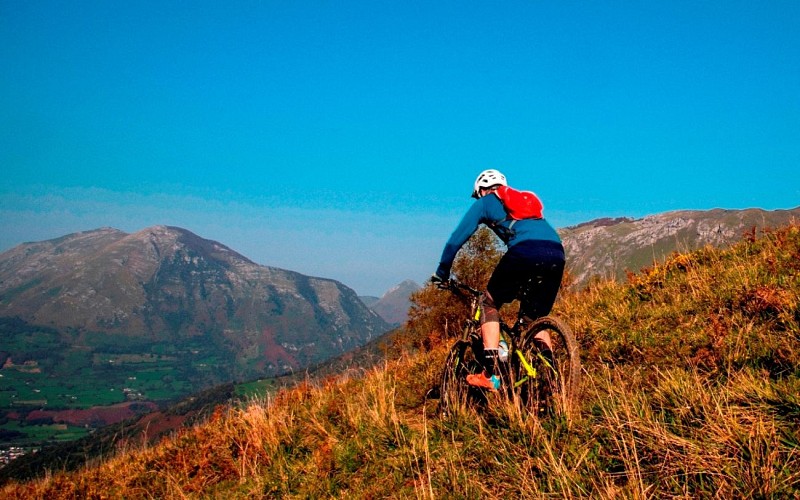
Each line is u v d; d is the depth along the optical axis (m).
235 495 5.50
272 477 5.48
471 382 4.85
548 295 4.67
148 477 7.16
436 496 3.92
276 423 6.80
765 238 7.95
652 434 3.48
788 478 2.79
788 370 4.02
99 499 7.14
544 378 4.40
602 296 8.08
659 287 7.44
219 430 7.52
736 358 4.38
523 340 4.70
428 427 5.20
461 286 5.11
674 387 3.97
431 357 8.15
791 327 4.55
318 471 5.16
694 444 3.25
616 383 4.66
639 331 5.82
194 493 6.09
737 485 2.88
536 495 3.42
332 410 6.78
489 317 4.80
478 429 4.61
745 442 3.14
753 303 5.27
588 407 4.23
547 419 4.21
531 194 4.76
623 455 3.46
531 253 4.39
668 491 3.06
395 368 8.37
